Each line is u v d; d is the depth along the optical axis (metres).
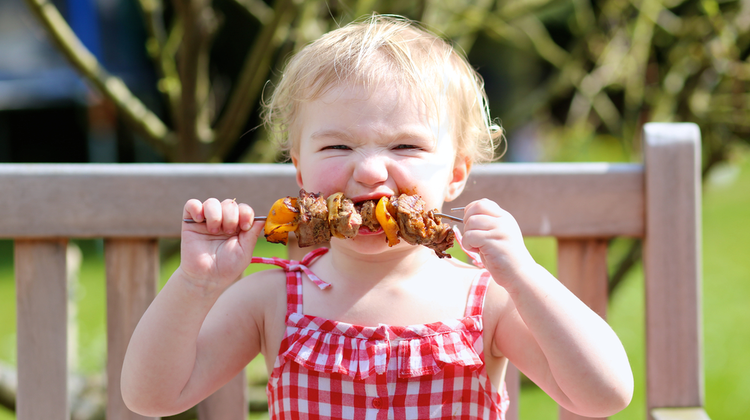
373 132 1.28
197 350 1.31
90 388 1.64
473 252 1.33
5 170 1.36
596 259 1.39
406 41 1.33
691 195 1.38
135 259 1.38
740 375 2.50
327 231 1.27
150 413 1.29
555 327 1.26
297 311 1.32
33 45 5.99
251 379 1.74
